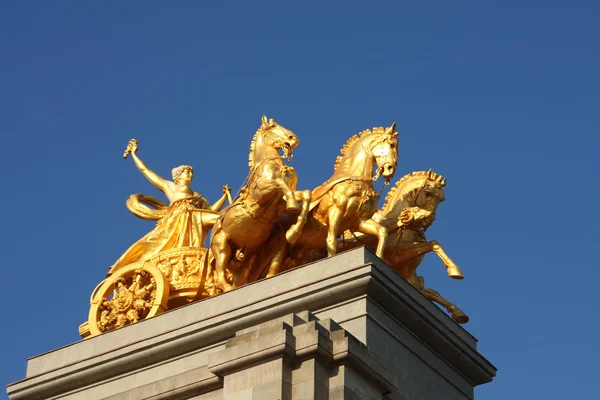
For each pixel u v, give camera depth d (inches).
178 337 4276.6
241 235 4530.0
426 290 4611.2
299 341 3868.1
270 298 4215.1
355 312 4124.0
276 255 4539.9
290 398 3814.0
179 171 5157.5
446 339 4301.2
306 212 4436.5
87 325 4699.8
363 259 4197.8
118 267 4805.6
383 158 4495.6
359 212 4453.7
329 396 3826.3
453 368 4372.5
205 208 5088.6
